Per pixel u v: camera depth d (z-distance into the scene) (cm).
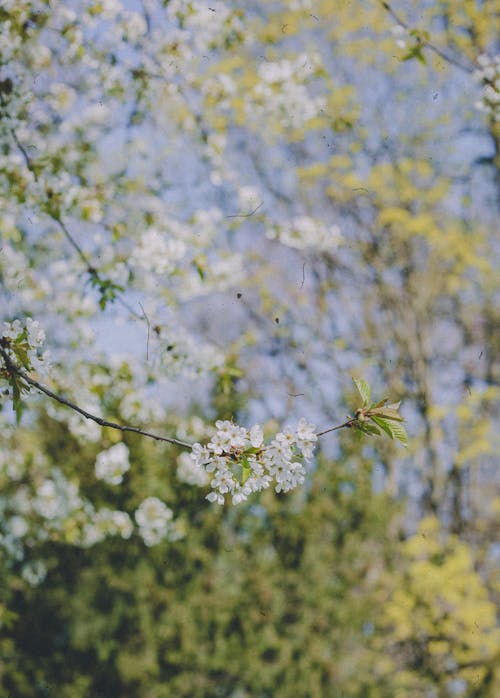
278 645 693
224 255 399
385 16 606
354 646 700
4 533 546
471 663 599
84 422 411
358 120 645
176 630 699
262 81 411
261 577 709
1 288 404
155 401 420
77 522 481
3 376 226
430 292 769
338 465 726
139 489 661
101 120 416
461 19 621
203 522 700
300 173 702
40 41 379
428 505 759
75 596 702
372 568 727
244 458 215
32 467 504
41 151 387
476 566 707
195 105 428
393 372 781
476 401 670
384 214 701
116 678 712
